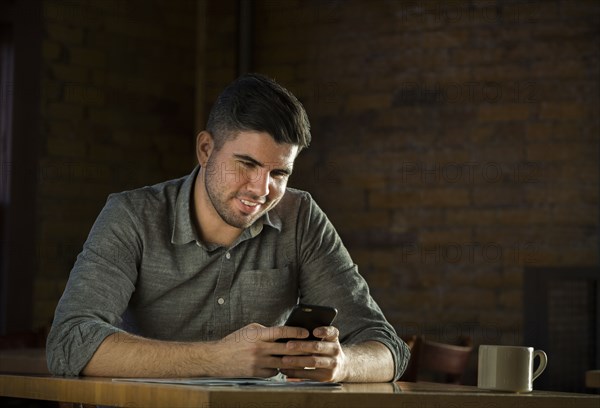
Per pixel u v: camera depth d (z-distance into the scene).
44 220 5.65
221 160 2.17
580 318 5.30
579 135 5.52
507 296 5.58
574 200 5.51
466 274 5.67
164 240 2.32
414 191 5.80
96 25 5.86
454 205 5.71
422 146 5.79
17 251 5.55
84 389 1.75
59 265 5.68
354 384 1.92
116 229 2.26
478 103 5.69
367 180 5.90
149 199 2.34
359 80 5.94
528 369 1.90
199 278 2.34
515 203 5.61
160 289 2.32
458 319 5.68
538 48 5.59
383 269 5.85
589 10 5.51
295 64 6.09
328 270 2.43
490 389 1.90
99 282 2.18
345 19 5.98
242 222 2.19
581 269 5.32
